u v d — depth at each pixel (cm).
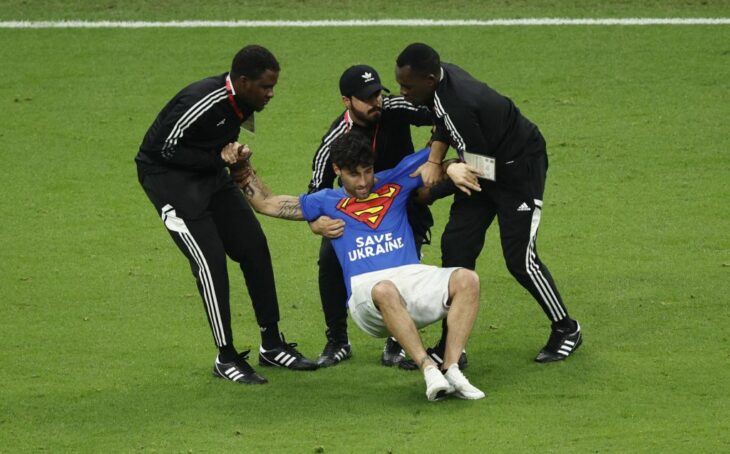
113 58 5028
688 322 2859
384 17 5409
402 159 2634
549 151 4125
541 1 5556
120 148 4259
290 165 4075
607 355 2678
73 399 2534
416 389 2536
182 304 3102
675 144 4141
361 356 2769
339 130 2619
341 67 4884
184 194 2545
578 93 4578
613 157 4062
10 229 3634
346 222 2525
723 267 3209
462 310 2411
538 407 2395
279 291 3188
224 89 2484
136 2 5656
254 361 2756
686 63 4812
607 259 3309
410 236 2542
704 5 5434
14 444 2311
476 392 2439
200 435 2327
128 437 2331
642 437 2225
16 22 5419
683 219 3575
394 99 2631
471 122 2464
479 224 2623
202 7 5581
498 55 4944
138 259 3416
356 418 2381
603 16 5344
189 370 2688
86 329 2944
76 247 3500
